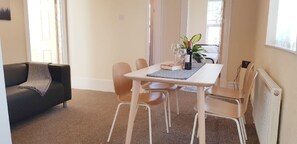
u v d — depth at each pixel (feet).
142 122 9.50
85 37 14.80
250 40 13.91
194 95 13.69
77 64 15.28
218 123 9.49
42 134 8.27
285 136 5.01
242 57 14.20
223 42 14.39
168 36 15.85
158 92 8.57
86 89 15.08
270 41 8.57
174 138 8.11
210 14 25.39
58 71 10.83
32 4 16.42
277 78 6.34
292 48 5.29
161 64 8.98
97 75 14.93
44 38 16.67
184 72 7.29
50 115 10.17
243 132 7.30
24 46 14.23
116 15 13.99
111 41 14.34
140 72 7.30
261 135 6.57
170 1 15.40
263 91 6.72
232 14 13.98
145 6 13.39
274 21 8.50
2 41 12.86
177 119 9.89
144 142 7.75
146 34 13.65
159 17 15.87
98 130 8.66
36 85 9.76
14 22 13.47
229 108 6.95
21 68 10.70
